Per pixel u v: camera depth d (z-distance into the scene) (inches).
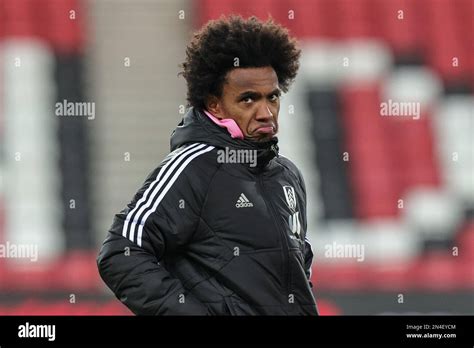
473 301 1284.4
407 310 1272.1
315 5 1738.4
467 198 1471.5
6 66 1574.8
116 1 1704.0
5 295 1218.6
